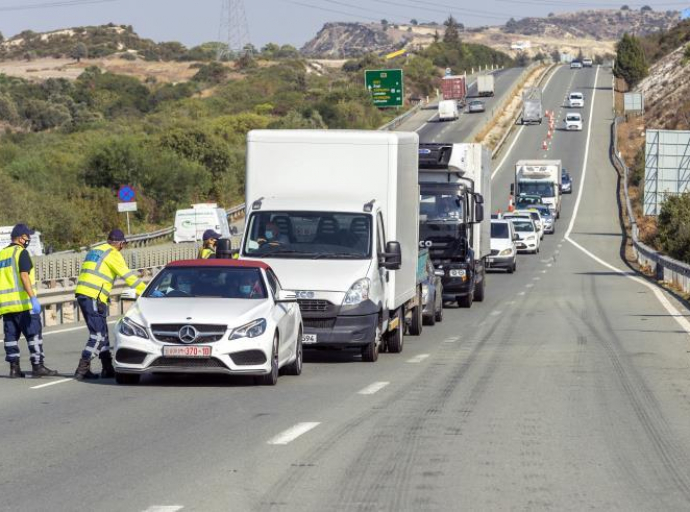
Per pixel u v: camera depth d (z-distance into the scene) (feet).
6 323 123.75
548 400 104.06
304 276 133.18
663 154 377.09
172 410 97.71
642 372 125.70
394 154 143.95
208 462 73.82
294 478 68.74
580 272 337.52
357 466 72.64
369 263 136.15
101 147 567.18
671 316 202.18
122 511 59.88
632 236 430.20
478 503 62.34
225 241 140.97
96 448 79.20
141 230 515.91
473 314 211.20
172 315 111.14
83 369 121.08
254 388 112.47
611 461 75.05
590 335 169.58
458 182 221.87
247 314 112.16
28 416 94.63
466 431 86.63
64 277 241.55
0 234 335.26
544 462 74.49
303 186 144.97
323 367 132.46
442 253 219.00
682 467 73.15
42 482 67.56
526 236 422.41
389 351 148.87
